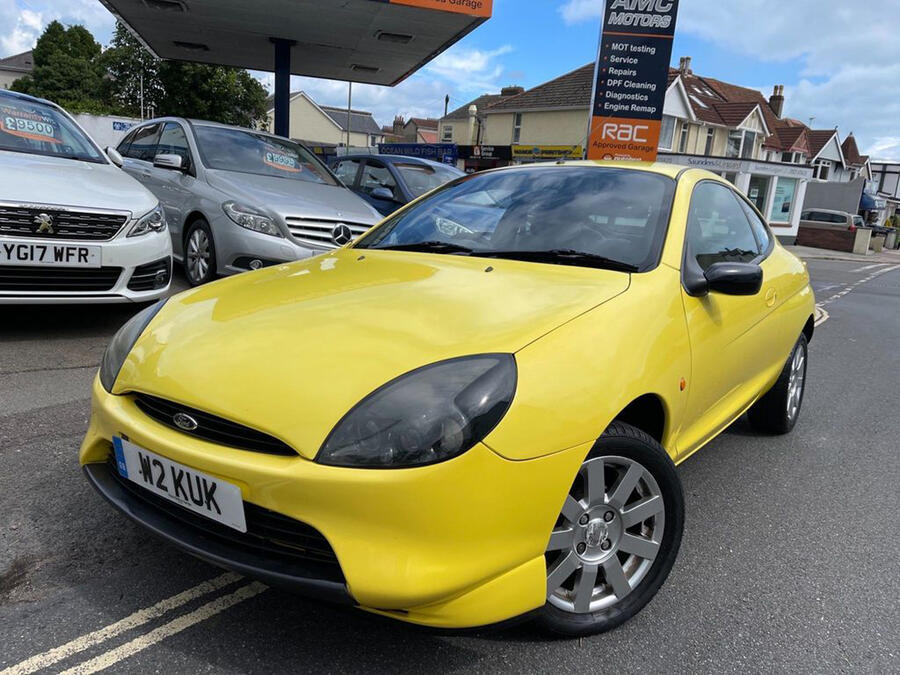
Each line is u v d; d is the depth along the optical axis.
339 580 1.69
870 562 2.75
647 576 2.21
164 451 1.88
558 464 1.83
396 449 1.65
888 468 3.82
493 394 1.75
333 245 6.26
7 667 1.84
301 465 1.67
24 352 4.43
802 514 3.16
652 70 11.35
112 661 1.89
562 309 2.11
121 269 4.52
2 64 77.06
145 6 11.75
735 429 4.38
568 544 2.00
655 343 2.22
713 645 2.14
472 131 37.75
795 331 3.81
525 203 3.03
